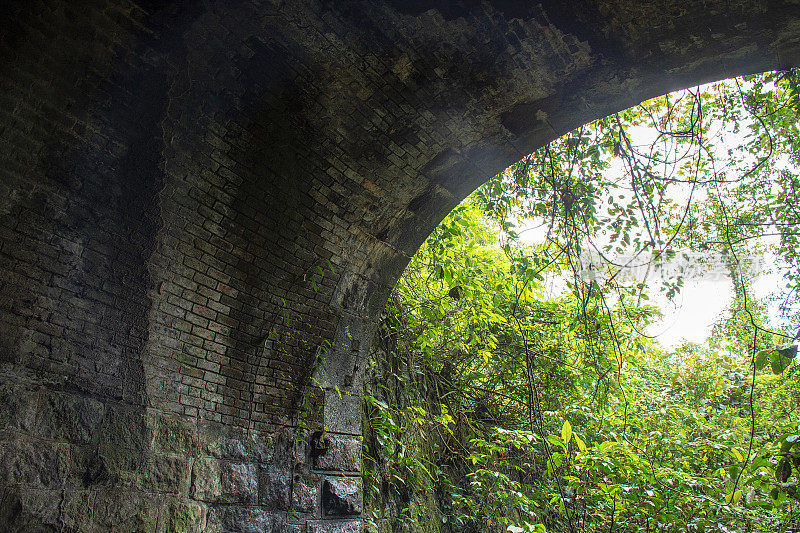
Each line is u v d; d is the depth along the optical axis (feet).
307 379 16.99
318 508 16.16
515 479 27.30
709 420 30.63
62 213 11.39
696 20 13.33
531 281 21.83
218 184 13.94
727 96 20.21
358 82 14.08
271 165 14.65
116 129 11.93
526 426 27.22
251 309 15.48
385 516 19.62
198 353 14.21
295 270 16.35
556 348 27.89
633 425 27.81
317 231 16.46
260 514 14.71
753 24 13.35
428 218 18.93
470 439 25.38
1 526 9.80
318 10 12.39
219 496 13.89
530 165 20.56
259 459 15.17
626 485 19.60
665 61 14.52
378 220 17.70
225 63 12.73
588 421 26.99
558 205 19.71
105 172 11.97
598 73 14.84
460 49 13.78
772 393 31.94
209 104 13.05
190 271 13.92
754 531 19.98
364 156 15.87
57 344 11.29
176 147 12.96
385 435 19.72
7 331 10.50
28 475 10.35
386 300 19.58
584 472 21.80
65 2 10.34
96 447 11.59
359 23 12.80
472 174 17.95
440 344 26.03
